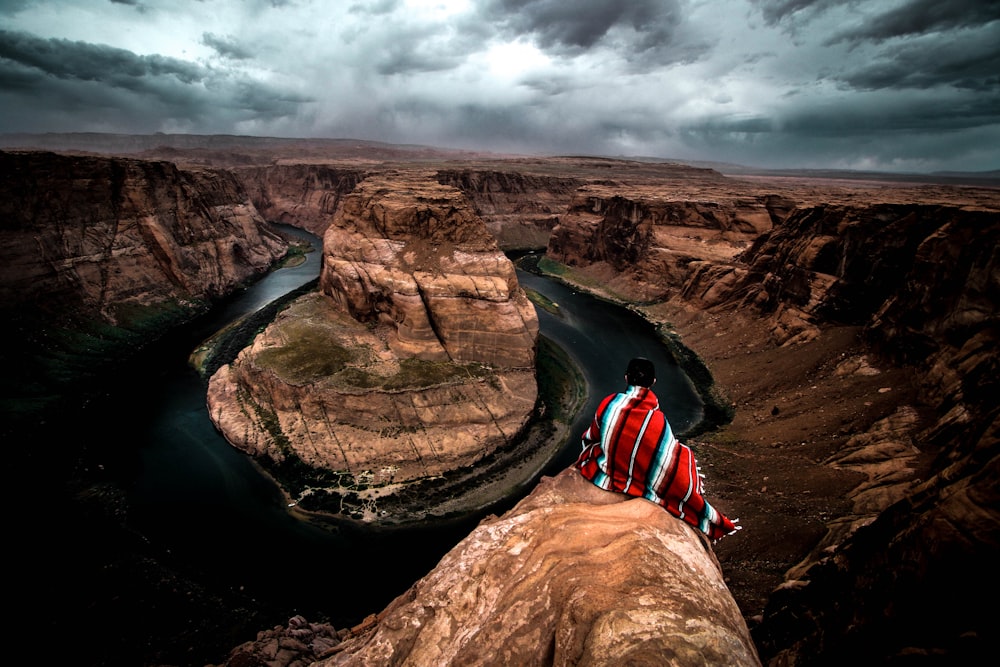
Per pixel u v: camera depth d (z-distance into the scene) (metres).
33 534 33.97
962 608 5.27
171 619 28.34
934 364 37.38
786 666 8.36
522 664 4.59
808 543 24.14
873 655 6.31
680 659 3.67
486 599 5.80
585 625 4.36
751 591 22.23
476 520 37.12
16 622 27.08
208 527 35.62
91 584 30.17
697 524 5.71
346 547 34.47
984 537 5.24
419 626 6.08
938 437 29.55
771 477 33.94
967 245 38.28
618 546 5.23
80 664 25.16
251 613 29.03
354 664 6.04
